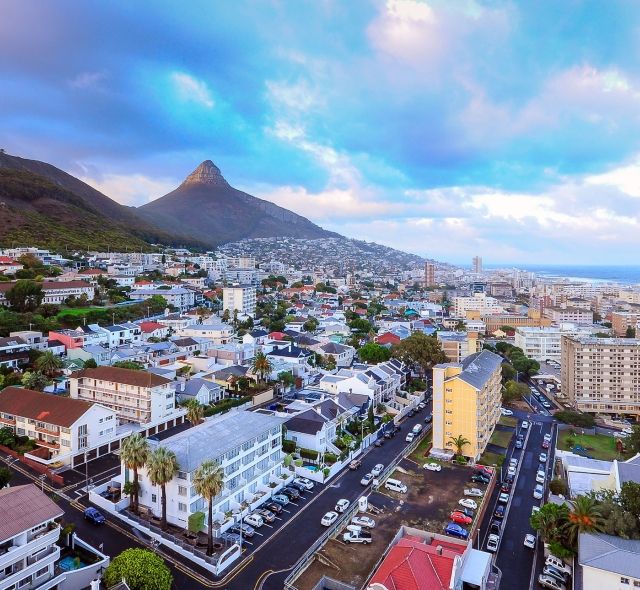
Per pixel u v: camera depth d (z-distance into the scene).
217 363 185.38
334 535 88.25
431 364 199.00
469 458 124.19
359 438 132.62
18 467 105.38
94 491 94.94
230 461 95.62
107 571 66.88
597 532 78.19
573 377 186.25
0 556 62.31
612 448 141.88
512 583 77.81
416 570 65.75
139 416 129.00
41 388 138.88
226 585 74.38
